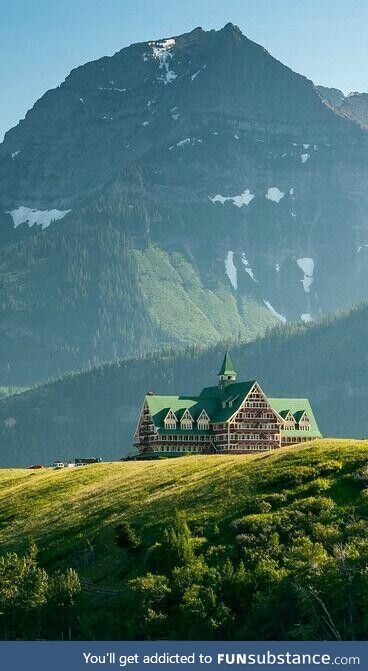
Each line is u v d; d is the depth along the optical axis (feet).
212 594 626.23
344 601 583.99
